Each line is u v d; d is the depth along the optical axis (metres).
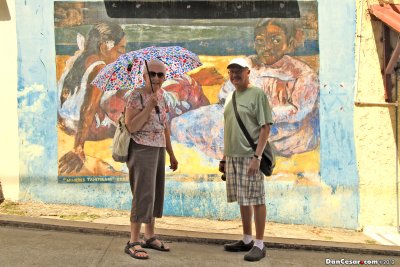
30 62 6.64
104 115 6.66
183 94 6.69
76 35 6.65
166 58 4.71
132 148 4.51
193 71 6.68
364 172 6.73
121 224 5.91
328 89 6.70
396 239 6.32
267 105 4.64
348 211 6.69
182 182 6.69
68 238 5.24
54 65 6.64
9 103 6.65
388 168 6.76
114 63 4.45
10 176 6.65
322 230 6.56
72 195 6.66
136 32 6.66
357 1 6.76
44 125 6.64
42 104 6.64
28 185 6.65
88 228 5.52
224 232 6.00
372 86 6.78
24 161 6.65
